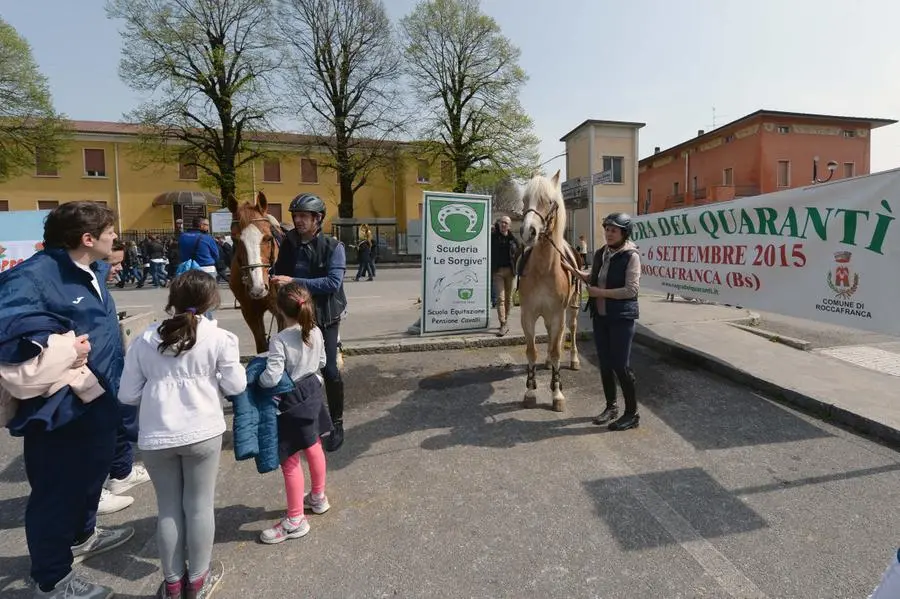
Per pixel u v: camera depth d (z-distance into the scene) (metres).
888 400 4.82
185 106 25.19
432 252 7.83
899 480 3.59
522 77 29.27
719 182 37.78
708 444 4.24
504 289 8.34
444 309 7.99
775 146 34.38
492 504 3.38
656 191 45.16
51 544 2.43
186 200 32.59
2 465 4.12
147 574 2.78
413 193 39.09
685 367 6.44
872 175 4.63
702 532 3.03
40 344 2.19
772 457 3.99
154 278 18.69
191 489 2.49
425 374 6.36
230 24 25.39
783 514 3.20
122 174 34.28
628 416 4.58
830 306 5.11
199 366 2.46
